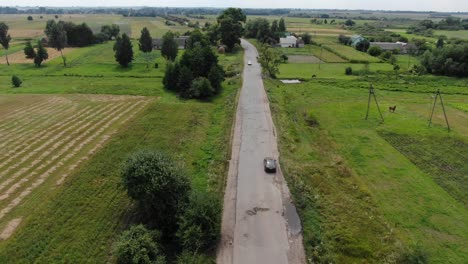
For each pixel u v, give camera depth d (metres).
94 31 176.38
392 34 179.62
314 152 46.75
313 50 135.75
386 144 49.09
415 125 55.75
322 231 31.20
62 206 32.91
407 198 36.34
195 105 64.19
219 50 123.50
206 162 42.91
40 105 63.47
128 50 97.81
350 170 41.88
